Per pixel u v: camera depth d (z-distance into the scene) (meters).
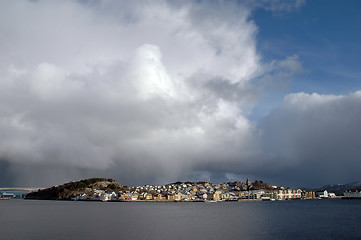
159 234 110.88
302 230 118.56
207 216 192.75
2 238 103.25
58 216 194.50
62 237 104.69
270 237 102.75
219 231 118.12
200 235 108.06
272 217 180.25
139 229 124.94
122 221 159.88
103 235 108.94
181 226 135.88
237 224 142.38
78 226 136.00
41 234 111.19
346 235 105.50
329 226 130.62
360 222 145.50
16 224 145.00
